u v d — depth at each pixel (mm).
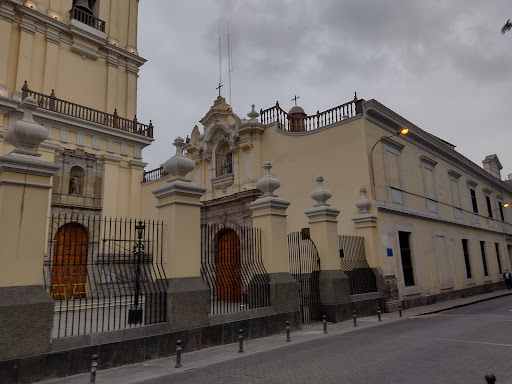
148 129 24094
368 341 9016
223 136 20500
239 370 6773
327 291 12430
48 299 6484
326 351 8086
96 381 6180
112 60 23297
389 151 17469
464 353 7484
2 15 18484
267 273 10805
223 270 10117
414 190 19062
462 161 25625
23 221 6574
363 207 15172
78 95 21375
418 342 8695
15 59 18969
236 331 9234
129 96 23891
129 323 8156
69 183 20062
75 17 21859
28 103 7273
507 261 30609
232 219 19078
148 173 25062
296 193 17500
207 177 21375
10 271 6273
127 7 25109
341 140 16438
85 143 20859
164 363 7324
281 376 6332
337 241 13242
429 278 18234
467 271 23312
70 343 6590
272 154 18703
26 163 6691
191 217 9086
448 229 21844
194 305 8492
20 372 5922
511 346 7973
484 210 28812
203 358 7680
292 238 14000
